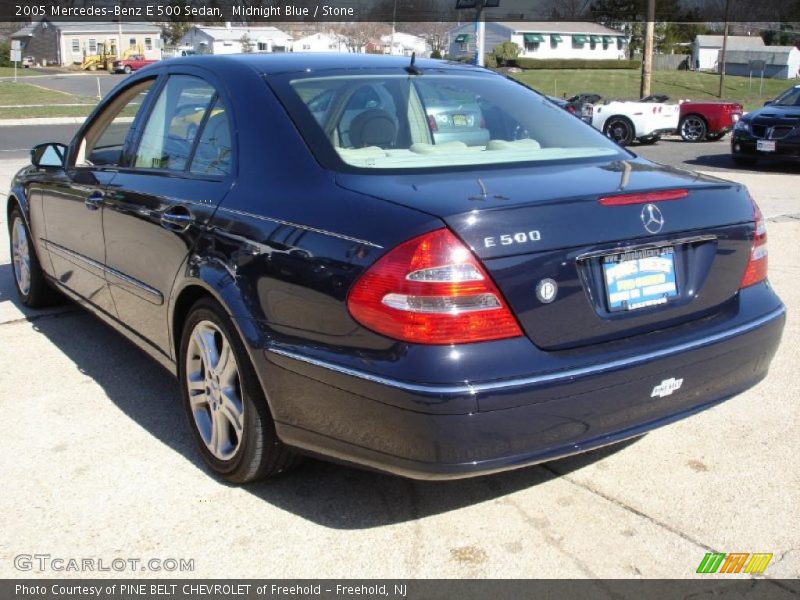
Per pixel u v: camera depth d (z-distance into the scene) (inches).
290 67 140.1
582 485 131.0
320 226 109.5
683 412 118.0
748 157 586.6
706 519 121.3
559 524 120.0
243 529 118.7
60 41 3368.6
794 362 183.0
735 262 124.0
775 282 248.1
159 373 177.8
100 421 153.8
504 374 100.0
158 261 141.2
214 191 130.0
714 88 2146.9
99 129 178.9
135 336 158.6
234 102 134.5
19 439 146.0
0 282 253.0
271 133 126.1
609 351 108.2
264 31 2593.5
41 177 196.9
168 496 127.5
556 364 103.4
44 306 223.5
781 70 2888.8
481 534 117.6
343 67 142.9
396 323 99.3
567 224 105.3
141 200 146.9
